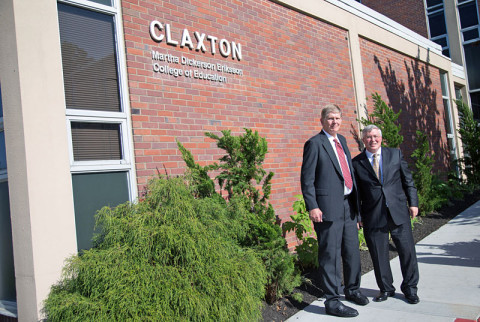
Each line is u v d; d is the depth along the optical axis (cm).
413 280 401
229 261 339
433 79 1180
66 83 390
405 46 1026
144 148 437
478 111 1526
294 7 673
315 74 709
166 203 347
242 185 434
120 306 276
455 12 1565
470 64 1545
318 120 700
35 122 343
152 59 456
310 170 394
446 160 1187
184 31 489
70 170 371
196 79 502
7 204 405
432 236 680
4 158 404
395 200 408
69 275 317
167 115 463
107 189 405
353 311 378
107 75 425
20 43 341
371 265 545
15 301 394
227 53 544
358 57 824
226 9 556
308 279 464
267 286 420
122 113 424
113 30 435
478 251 566
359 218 416
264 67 607
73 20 403
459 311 366
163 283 303
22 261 336
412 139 1003
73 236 355
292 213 618
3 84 349
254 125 577
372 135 416
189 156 416
